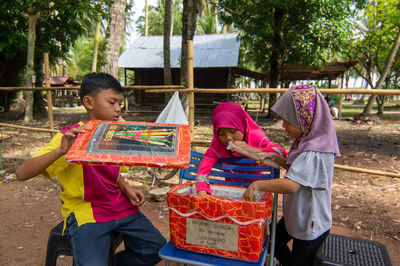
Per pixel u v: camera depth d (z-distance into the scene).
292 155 1.63
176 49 18.86
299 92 1.57
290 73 16.72
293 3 10.42
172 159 1.40
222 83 18.48
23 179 1.51
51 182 4.68
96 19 12.51
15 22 12.45
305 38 11.27
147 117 14.78
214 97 18.50
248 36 13.73
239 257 1.52
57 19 13.33
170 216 1.62
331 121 1.57
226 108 1.91
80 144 1.44
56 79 25.61
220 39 18.56
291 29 11.05
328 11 10.73
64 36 14.11
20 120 12.63
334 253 1.77
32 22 11.29
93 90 1.67
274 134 9.37
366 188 4.46
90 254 1.56
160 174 4.85
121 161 1.37
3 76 14.46
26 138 8.15
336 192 4.30
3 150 6.64
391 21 14.49
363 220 3.40
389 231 3.15
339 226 3.27
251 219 1.46
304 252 1.72
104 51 8.08
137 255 1.84
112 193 1.74
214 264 1.51
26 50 13.03
